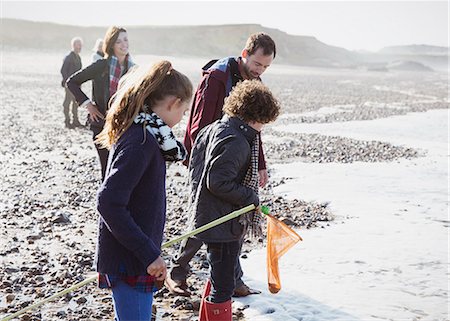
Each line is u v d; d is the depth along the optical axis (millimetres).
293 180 11734
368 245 7891
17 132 16875
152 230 3740
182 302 5910
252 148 4785
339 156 14781
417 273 6973
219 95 5844
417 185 11609
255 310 5785
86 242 7570
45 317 5469
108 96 8164
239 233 4844
